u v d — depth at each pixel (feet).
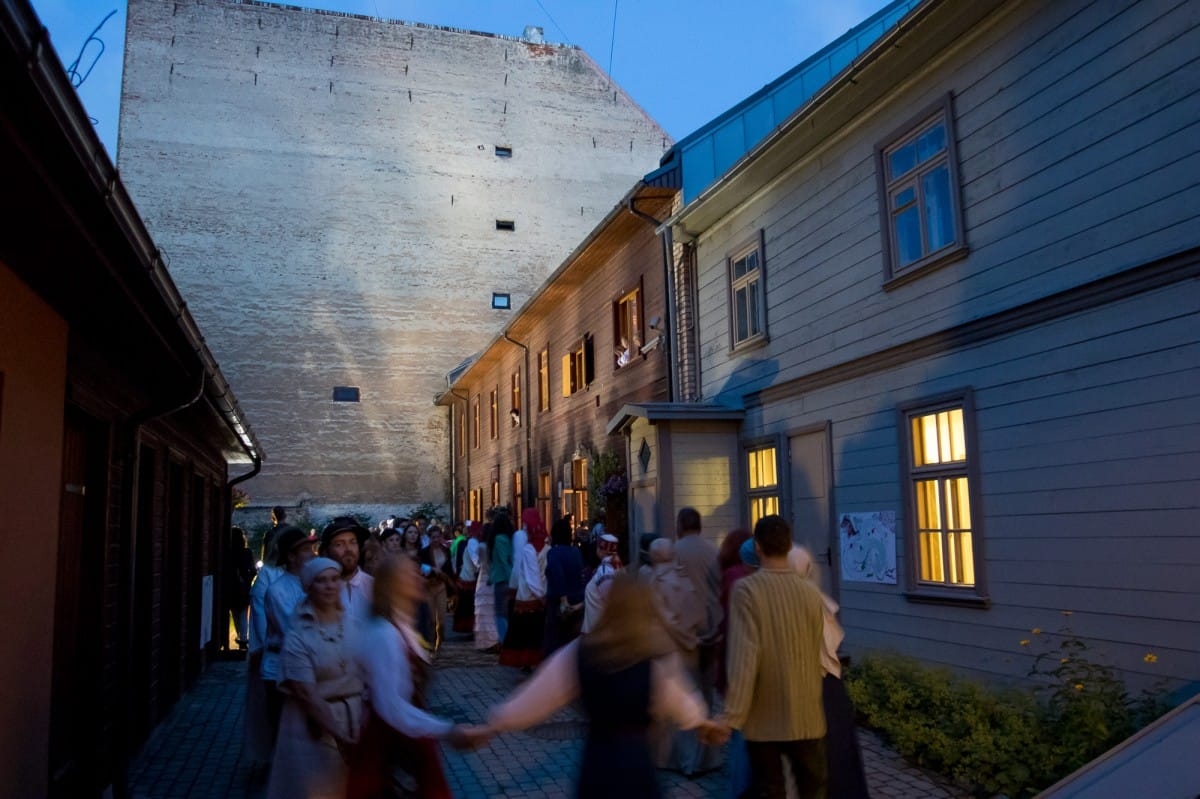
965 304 28.84
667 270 50.39
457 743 12.51
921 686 25.17
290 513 109.50
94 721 21.25
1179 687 21.26
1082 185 24.70
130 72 112.47
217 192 112.68
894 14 45.68
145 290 17.34
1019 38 27.09
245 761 26.32
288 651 14.35
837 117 35.09
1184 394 21.53
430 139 121.39
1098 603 23.54
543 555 41.39
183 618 35.68
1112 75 23.89
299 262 114.32
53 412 17.84
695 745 22.89
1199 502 21.04
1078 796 15.38
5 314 15.12
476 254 120.67
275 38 118.01
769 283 41.04
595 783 11.32
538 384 80.33
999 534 26.94
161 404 24.67
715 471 42.78
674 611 22.16
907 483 31.04
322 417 112.57
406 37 122.93
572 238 124.67
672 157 49.47
